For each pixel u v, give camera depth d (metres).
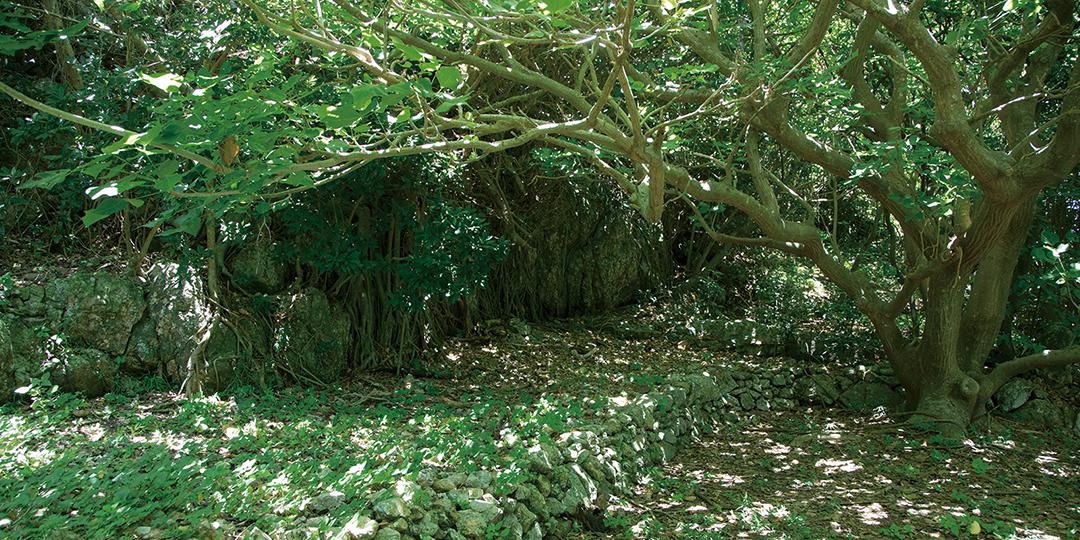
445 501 4.34
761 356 11.23
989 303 8.51
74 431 5.66
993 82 7.52
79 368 6.67
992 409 9.07
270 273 7.94
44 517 3.70
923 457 7.59
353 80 7.30
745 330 11.55
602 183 12.27
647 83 6.73
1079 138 6.00
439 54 4.96
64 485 4.10
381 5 4.29
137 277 7.43
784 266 14.93
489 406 7.07
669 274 14.24
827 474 7.02
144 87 7.27
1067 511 6.18
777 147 11.89
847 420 9.13
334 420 6.44
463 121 3.73
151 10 7.91
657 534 5.23
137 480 4.15
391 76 3.40
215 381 7.15
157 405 6.61
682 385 8.55
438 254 8.04
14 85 8.10
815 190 11.99
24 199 7.80
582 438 5.95
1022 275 9.02
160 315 7.20
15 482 4.17
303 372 7.87
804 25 8.88
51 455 4.84
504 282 11.83
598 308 13.12
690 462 7.34
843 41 8.75
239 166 2.92
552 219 12.43
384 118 4.85
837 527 5.61
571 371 9.63
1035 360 8.40
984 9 7.52
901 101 7.79
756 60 6.73
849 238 14.13
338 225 7.87
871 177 7.52
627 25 3.39
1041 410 8.84
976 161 6.17
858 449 7.86
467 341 10.51
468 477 4.76
